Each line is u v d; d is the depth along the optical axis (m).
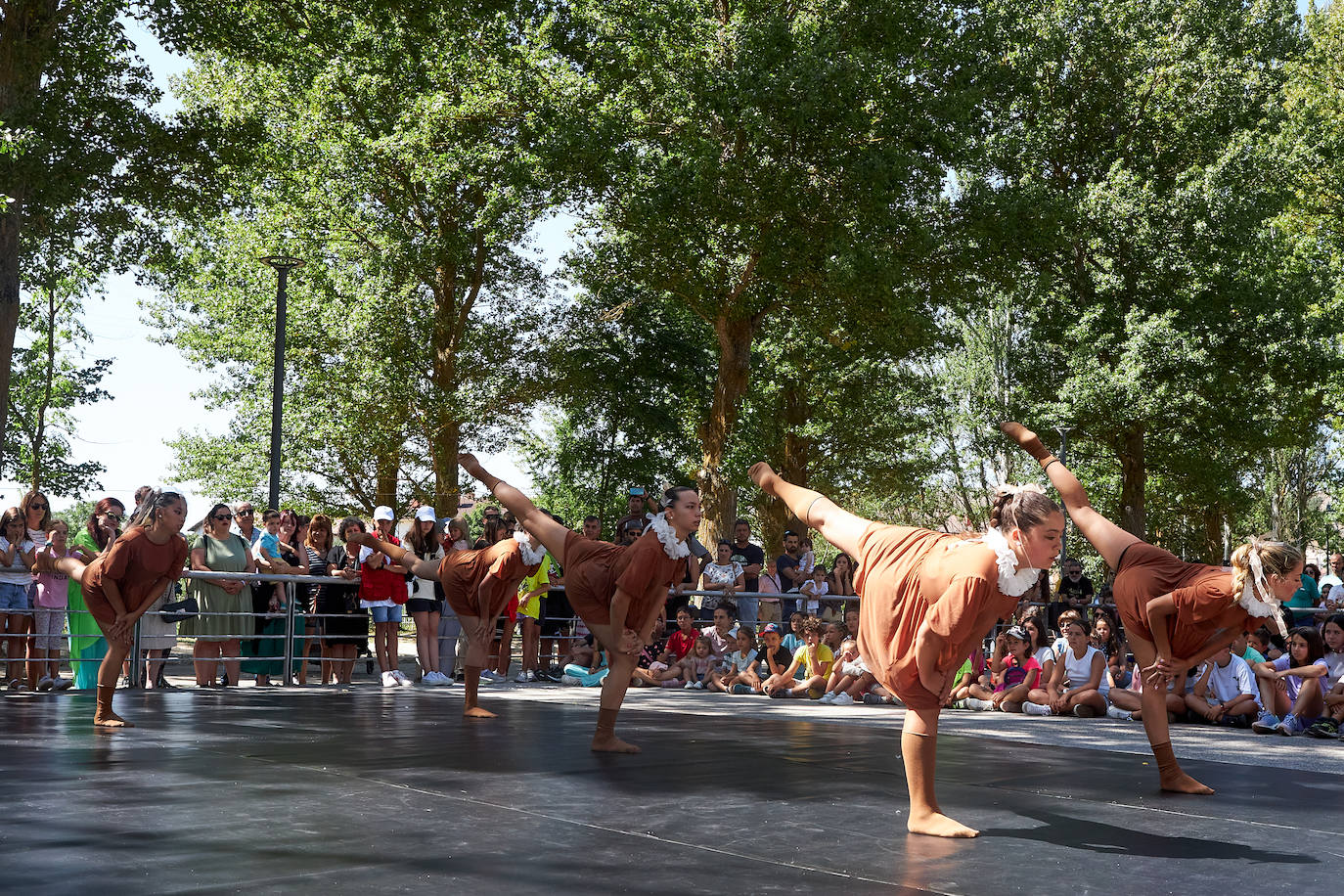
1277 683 9.34
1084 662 10.18
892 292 22.28
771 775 5.38
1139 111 30.59
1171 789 5.27
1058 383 31.20
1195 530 43.41
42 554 9.99
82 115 16.67
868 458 35.69
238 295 27.61
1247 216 28.33
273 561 11.79
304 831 3.79
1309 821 4.55
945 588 3.99
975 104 24.53
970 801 4.82
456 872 3.29
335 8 20.50
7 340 15.56
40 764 5.17
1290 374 28.64
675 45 22.20
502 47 23.98
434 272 26.03
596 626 6.31
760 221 21.94
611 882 3.22
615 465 31.97
